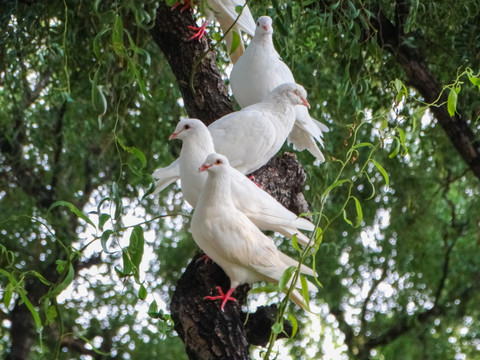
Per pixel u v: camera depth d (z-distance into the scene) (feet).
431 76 42.98
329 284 59.72
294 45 40.73
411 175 51.90
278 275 25.35
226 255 25.17
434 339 62.59
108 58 29.99
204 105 32.71
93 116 45.55
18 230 54.95
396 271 59.98
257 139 30.27
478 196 54.13
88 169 53.52
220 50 43.98
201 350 25.66
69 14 37.47
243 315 28.45
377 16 40.29
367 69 40.14
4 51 40.98
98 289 59.57
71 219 54.90
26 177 54.19
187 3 33.17
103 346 60.29
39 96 49.90
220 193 25.09
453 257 61.67
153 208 54.75
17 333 56.44
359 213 22.67
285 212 27.12
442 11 38.63
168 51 33.53
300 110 33.04
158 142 50.78
